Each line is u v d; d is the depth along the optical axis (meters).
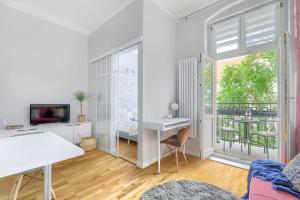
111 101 3.62
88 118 4.50
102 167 2.77
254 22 2.88
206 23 3.39
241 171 2.58
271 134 3.37
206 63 3.16
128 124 4.61
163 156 3.22
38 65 3.66
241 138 3.96
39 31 3.67
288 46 2.09
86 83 4.54
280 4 2.59
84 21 3.97
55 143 1.41
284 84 2.10
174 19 3.67
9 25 3.27
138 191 2.02
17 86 3.37
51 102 3.86
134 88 5.91
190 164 2.87
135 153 3.46
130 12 3.12
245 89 4.49
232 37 3.15
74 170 2.64
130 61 5.81
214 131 3.45
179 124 2.90
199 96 3.28
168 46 3.47
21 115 3.42
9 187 1.31
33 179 2.33
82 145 3.68
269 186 1.32
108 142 3.66
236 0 2.92
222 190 1.41
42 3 3.31
